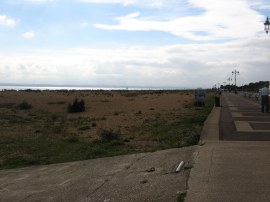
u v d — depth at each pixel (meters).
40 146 17.55
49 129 24.67
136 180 9.30
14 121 29.92
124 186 8.87
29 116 35.78
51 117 34.53
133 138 18.52
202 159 10.64
